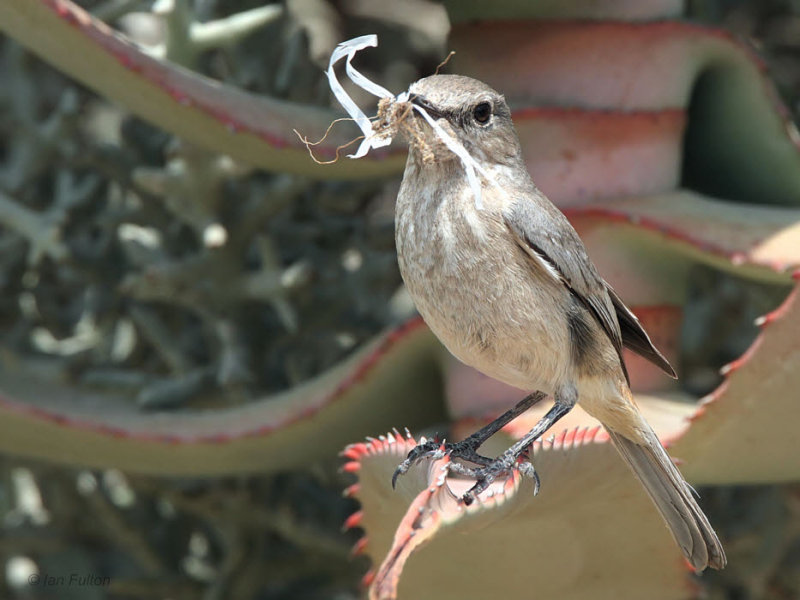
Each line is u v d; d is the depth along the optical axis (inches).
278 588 114.9
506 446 108.8
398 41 118.3
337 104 114.7
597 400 108.0
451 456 108.3
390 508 106.4
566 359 107.7
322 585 114.9
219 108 108.4
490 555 106.7
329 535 114.2
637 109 110.3
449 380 109.7
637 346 109.3
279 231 114.4
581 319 107.9
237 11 114.5
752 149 111.7
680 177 112.0
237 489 113.8
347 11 118.0
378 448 106.2
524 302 107.3
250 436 109.8
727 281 115.6
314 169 109.6
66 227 114.7
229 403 113.0
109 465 110.7
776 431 107.3
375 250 114.8
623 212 109.5
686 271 110.5
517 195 107.7
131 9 112.0
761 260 108.3
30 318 115.3
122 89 108.4
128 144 114.4
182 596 114.4
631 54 110.3
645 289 110.0
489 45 110.7
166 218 114.1
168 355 113.7
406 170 107.9
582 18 110.3
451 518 104.3
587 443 105.7
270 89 113.8
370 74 118.2
